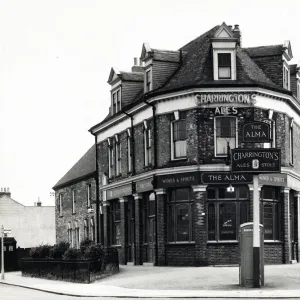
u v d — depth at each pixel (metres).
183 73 37.06
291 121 38.16
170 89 35.78
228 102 34.75
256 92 34.84
